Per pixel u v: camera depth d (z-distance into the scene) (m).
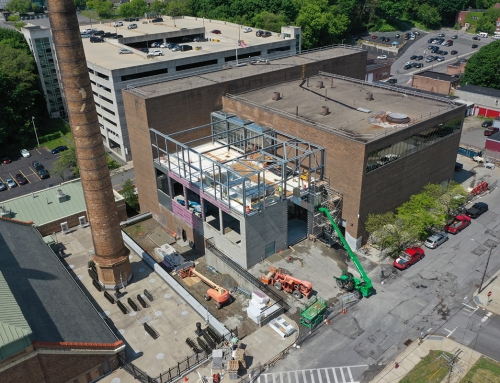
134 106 67.38
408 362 43.78
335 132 58.41
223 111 75.00
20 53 121.94
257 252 57.59
